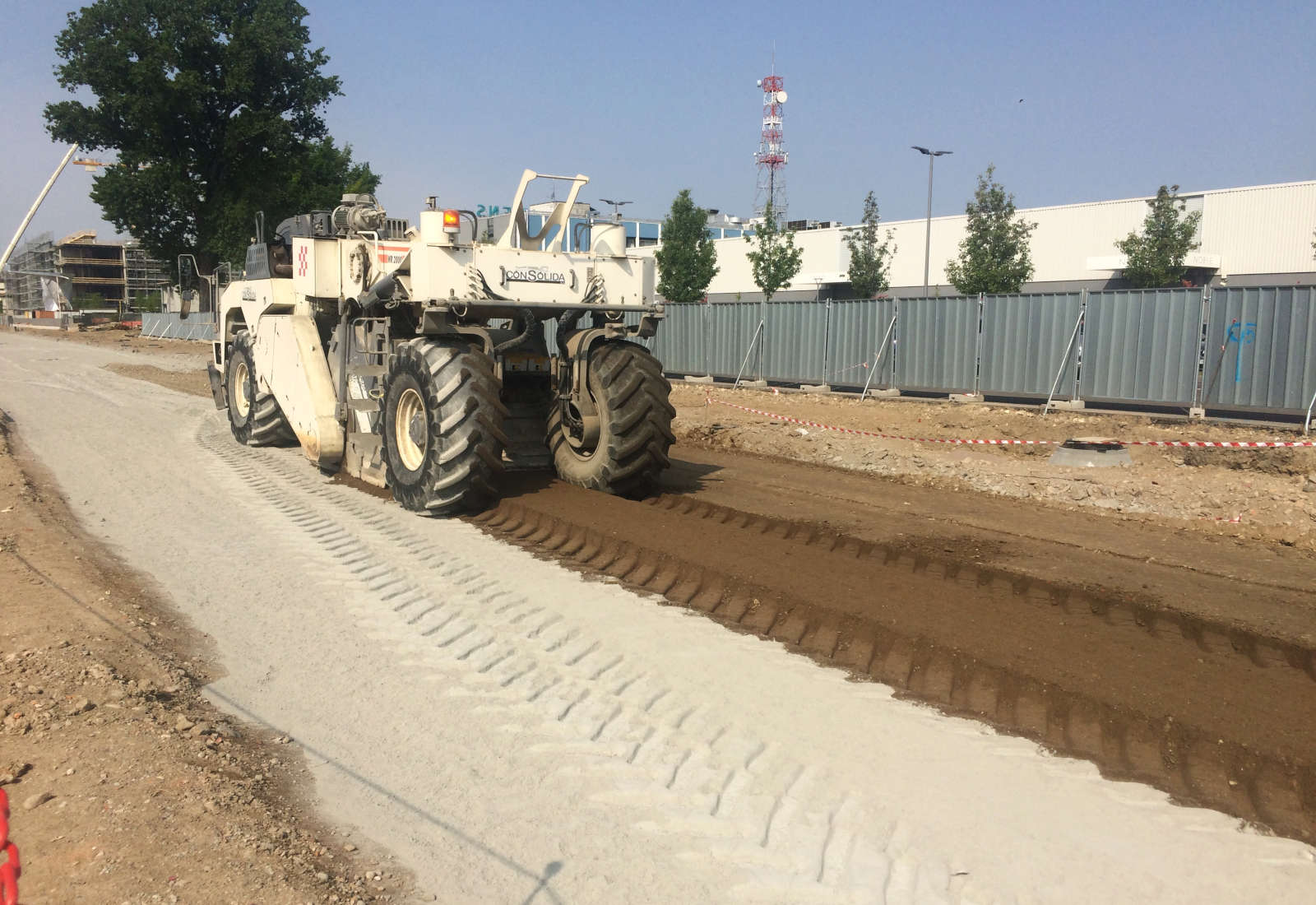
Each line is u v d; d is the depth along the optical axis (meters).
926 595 5.77
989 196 30.20
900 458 11.19
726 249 51.62
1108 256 38.56
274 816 3.55
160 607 5.89
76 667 4.82
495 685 4.73
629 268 8.59
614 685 4.70
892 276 45.00
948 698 4.68
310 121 40.94
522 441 9.04
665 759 3.99
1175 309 14.63
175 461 10.79
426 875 3.22
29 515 7.80
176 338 47.16
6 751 3.98
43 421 14.09
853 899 3.10
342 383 9.54
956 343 17.50
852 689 4.72
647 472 8.48
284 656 5.15
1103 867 3.29
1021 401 17.44
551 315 8.54
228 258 37.72
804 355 20.14
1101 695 4.45
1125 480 9.93
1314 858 3.38
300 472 10.12
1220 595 5.98
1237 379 14.03
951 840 3.42
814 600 5.71
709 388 20.73
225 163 39.38
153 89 36.56
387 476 8.49
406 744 4.16
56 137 37.88
